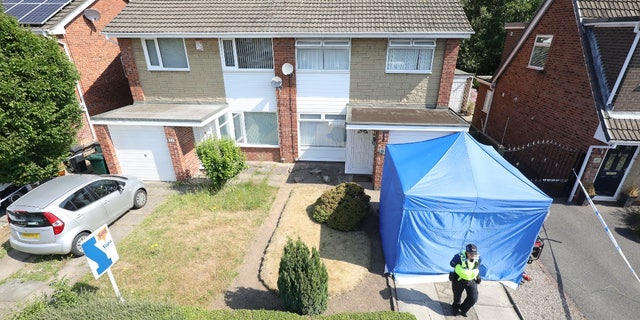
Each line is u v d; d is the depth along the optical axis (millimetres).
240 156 10336
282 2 11758
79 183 7719
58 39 12430
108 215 8242
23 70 7520
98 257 4973
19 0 12961
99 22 14086
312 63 11234
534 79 12781
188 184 11188
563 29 11016
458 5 11109
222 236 8203
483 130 17734
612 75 8961
